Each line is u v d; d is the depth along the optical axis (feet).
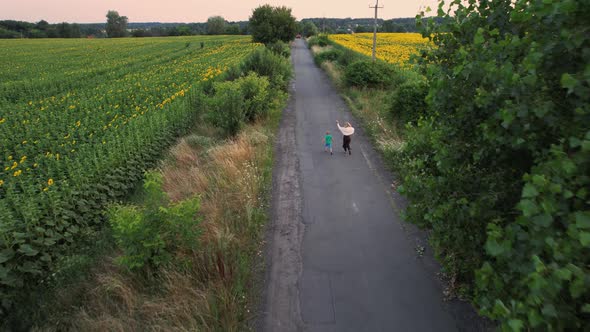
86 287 20.72
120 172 32.55
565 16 8.76
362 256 22.80
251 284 20.51
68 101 63.87
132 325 17.76
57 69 124.16
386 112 50.78
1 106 63.31
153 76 88.12
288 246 24.02
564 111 9.80
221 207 27.12
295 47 226.99
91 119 49.75
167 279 19.95
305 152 41.83
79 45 232.53
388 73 74.54
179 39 293.43
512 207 12.85
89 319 17.87
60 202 25.44
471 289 17.56
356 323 17.79
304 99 72.43
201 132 49.90
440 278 20.43
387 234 25.09
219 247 21.70
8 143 41.14
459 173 14.33
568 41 8.64
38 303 20.16
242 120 47.37
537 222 7.84
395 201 29.73
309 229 25.96
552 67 9.77
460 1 15.11
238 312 18.24
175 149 40.98
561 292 7.59
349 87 76.13
